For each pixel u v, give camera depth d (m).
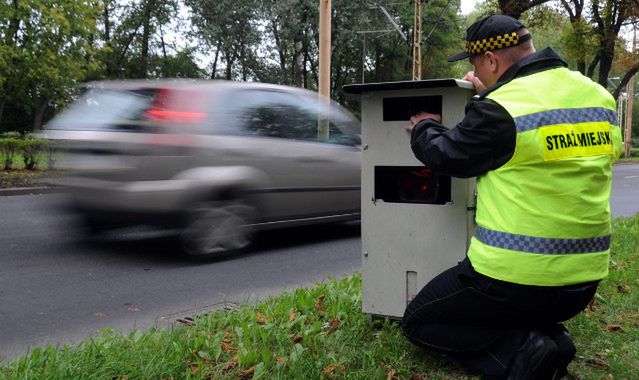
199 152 5.80
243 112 6.22
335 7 30.05
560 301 2.51
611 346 3.32
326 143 7.00
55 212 6.38
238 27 29.11
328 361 3.00
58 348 3.36
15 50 15.09
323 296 4.29
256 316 3.84
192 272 5.69
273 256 6.50
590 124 2.44
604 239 2.52
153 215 5.60
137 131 5.65
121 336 3.49
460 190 3.11
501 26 2.62
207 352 3.13
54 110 22.83
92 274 5.55
